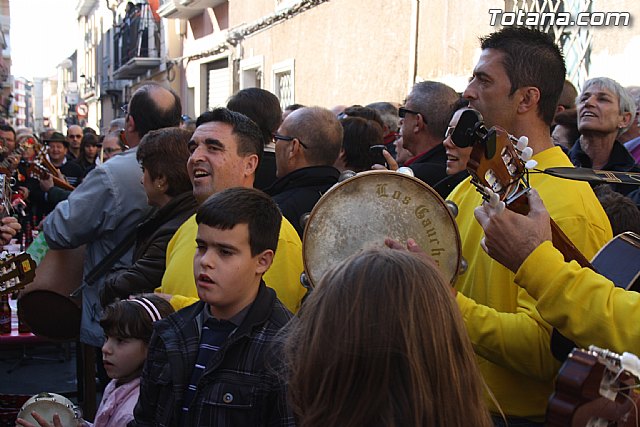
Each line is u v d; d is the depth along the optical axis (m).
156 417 2.20
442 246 2.24
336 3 11.10
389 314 1.33
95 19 46.28
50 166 6.93
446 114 3.86
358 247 2.23
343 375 1.33
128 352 2.80
